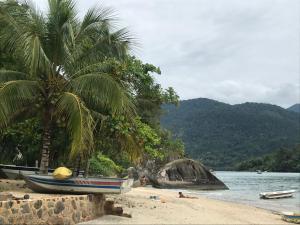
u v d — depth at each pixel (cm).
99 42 1589
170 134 3672
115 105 1390
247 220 1694
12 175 2109
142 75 1870
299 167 14775
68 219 1158
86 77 1435
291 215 1750
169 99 2447
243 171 17675
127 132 1655
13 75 1488
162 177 4797
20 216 994
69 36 1483
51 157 2167
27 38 1384
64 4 1514
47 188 1358
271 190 4991
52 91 1484
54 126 1675
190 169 5019
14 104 1428
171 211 1673
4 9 1499
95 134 1711
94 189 1347
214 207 2127
